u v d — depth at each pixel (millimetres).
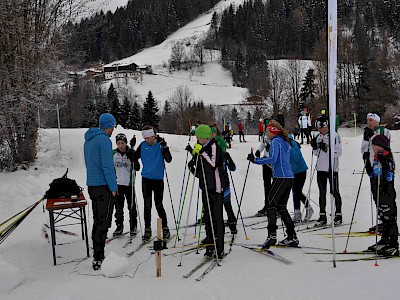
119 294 3547
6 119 10672
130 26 129875
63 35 12219
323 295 3318
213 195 4582
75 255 5004
